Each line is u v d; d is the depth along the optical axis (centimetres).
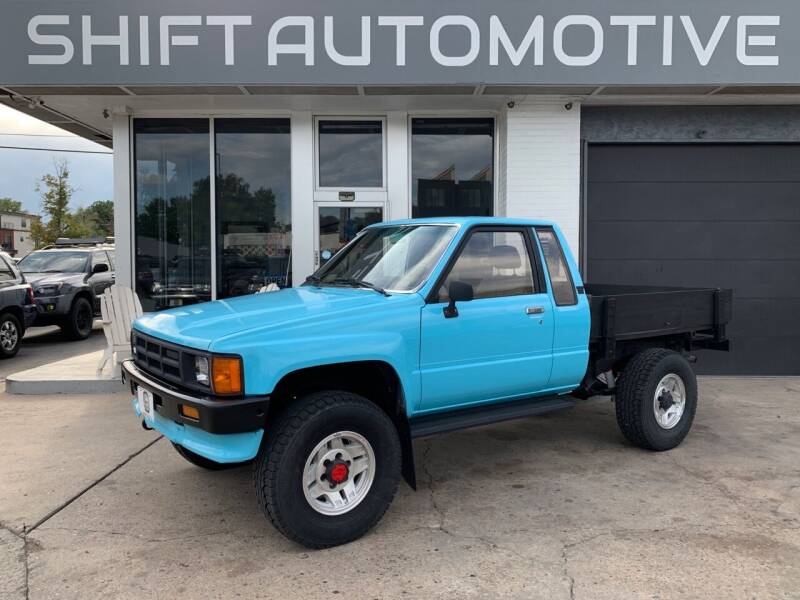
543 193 852
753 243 880
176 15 734
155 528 396
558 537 380
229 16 736
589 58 749
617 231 883
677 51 750
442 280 420
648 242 882
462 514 416
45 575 338
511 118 846
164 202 912
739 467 504
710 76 752
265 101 837
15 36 729
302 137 891
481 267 445
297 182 894
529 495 448
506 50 746
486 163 926
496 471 498
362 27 743
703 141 870
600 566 345
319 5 739
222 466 491
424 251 441
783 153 877
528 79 751
